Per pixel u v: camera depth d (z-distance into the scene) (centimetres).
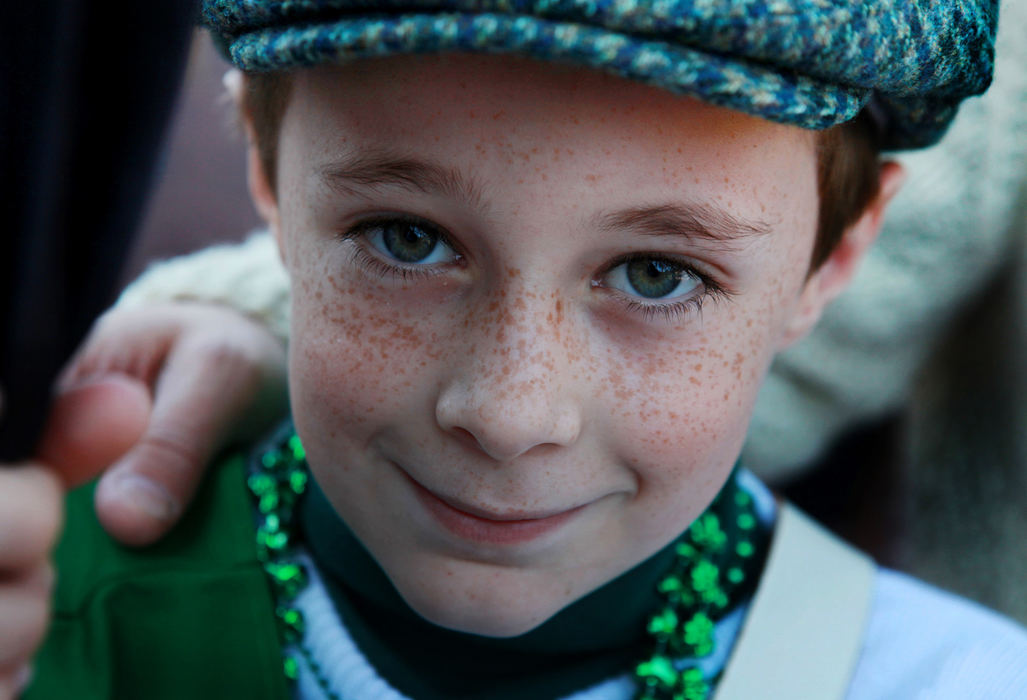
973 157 52
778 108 29
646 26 28
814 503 68
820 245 39
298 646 42
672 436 34
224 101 52
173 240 86
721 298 34
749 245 33
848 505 68
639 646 41
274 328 52
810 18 28
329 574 42
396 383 34
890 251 54
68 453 30
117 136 28
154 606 41
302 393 36
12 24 26
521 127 31
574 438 33
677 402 34
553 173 31
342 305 34
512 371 32
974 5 32
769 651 40
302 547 43
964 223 53
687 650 40
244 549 42
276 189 39
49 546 29
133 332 49
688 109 31
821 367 56
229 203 88
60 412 30
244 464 45
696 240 32
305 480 44
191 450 44
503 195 31
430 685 40
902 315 55
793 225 34
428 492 35
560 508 35
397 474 35
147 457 43
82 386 30
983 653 41
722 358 34
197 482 44
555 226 31
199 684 40
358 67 32
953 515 64
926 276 54
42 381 28
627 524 36
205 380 46
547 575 36
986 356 60
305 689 41
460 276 33
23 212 27
